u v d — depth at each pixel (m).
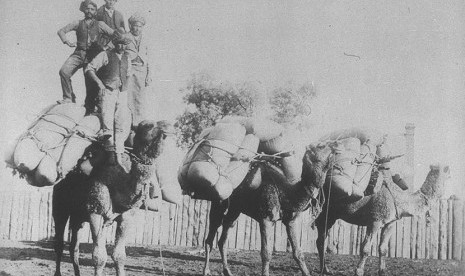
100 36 11.89
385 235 12.59
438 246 15.26
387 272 12.92
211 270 12.30
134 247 14.90
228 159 10.99
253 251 15.27
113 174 9.73
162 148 9.31
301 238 15.77
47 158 9.94
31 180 10.13
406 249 15.41
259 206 11.28
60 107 10.45
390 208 12.45
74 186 10.45
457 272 13.36
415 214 12.70
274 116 15.21
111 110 10.55
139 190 9.55
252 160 11.16
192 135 15.11
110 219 9.80
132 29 12.60
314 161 11.04
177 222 15.73
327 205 11.97
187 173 10.95
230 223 11.73
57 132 10.15
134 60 12.30
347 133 12.77
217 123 11.52
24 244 14.70
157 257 13.63
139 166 9.40
